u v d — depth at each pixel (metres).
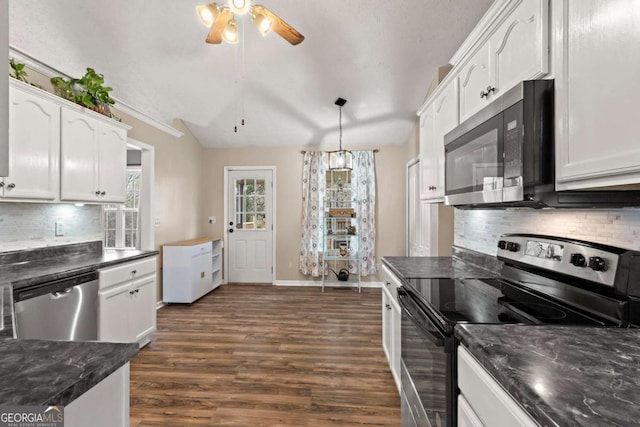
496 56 1.36
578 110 0.91
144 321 2.69
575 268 1.14
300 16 2.48
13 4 2.16
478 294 1.37
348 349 2.67
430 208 3.53
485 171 1.34
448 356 0.97
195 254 3.99
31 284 1.70
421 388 1.22
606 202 1.03
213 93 3.59
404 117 4.11
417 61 3.01
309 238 4.93
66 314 1.92
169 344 2.77
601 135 0.82
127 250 2.92
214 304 3.98
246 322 3.33
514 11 1.22
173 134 4.17
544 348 0.78
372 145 4.88
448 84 1.92
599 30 0.83
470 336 0.86
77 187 2.30
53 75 2.46
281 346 2.73
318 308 3.82
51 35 2.43
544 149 1.04
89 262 2.22
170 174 4.12
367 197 4.85
